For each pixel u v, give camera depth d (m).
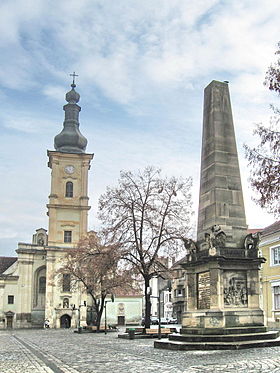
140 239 38.22
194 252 22.23
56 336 43.84
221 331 19.58
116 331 55.56
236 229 21.80
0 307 81.38
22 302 82.06
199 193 23.62
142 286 50.38
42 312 82.62
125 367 14.39
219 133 23.08
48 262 81.12
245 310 20.39
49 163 89.19
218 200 21.98
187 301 21.95
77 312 79.50
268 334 19.59
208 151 23.34
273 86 15.45
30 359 18.61
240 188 22.53
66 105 92.38
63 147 88.94
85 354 20.25
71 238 83.81
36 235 88.81
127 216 38.66
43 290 84.31
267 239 44.41
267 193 15.06
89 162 87.56
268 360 14.04
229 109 23.67
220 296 20.16
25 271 83.38
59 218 84.12
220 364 13.66
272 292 43.19
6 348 26.67
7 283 82.62
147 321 36.59
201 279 21.44
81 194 85.62
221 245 20.86
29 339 38.34
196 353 17.38
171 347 19.94
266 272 44.25
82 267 55.78
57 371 14.19
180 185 39.78
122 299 93.94
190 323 21.19
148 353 18.70
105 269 40.03
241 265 20.83
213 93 23.61
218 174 22.39
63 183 85.69
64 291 80.12
